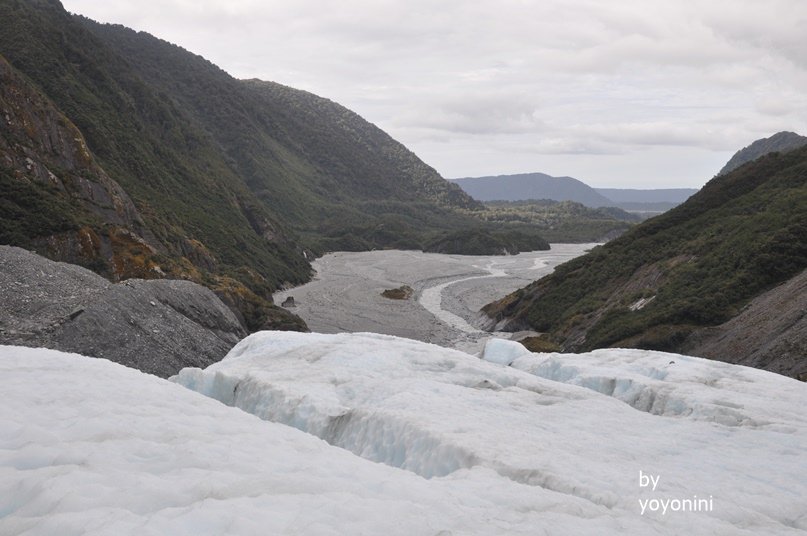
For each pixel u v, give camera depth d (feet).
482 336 191.21
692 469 39.24
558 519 24.54
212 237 272.51
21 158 175.22
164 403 41.32
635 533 24.52
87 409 36.06
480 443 40.65
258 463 28.71
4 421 31.50
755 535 26.63
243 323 167.53
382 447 46.85
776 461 41.86
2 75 187.21
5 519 19.49
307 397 57.82
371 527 20.40
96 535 17.80
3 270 113.91
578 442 44.24
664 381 65.46
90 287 122.52
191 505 20.94
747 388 62.49
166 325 120.26
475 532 21.25
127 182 246.47
